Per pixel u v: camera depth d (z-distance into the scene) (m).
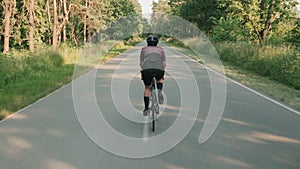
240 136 6.98
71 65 22.09
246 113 9.09
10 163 5.46
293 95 12.16
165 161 5.55
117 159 5.64
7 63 16.81
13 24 33.94
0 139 6.74
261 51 21.64
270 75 18.11
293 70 15.39
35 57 20.55
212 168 5.24
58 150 6.09
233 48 28.36
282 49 19.92
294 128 7.63
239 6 33.34
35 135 7.02
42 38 43.34
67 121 8.19
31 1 26.88
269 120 8.34
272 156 5.81
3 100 10.52
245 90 13.09
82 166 5.32
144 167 5.28
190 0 57.72
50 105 10.10
